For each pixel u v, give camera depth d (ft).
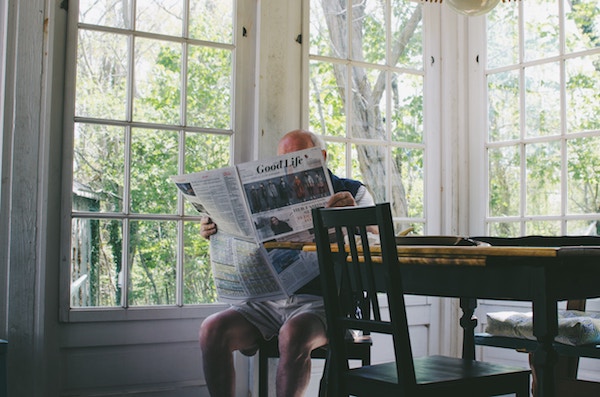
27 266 9.27
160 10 10.30
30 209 9.32
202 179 7.79
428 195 12.34
